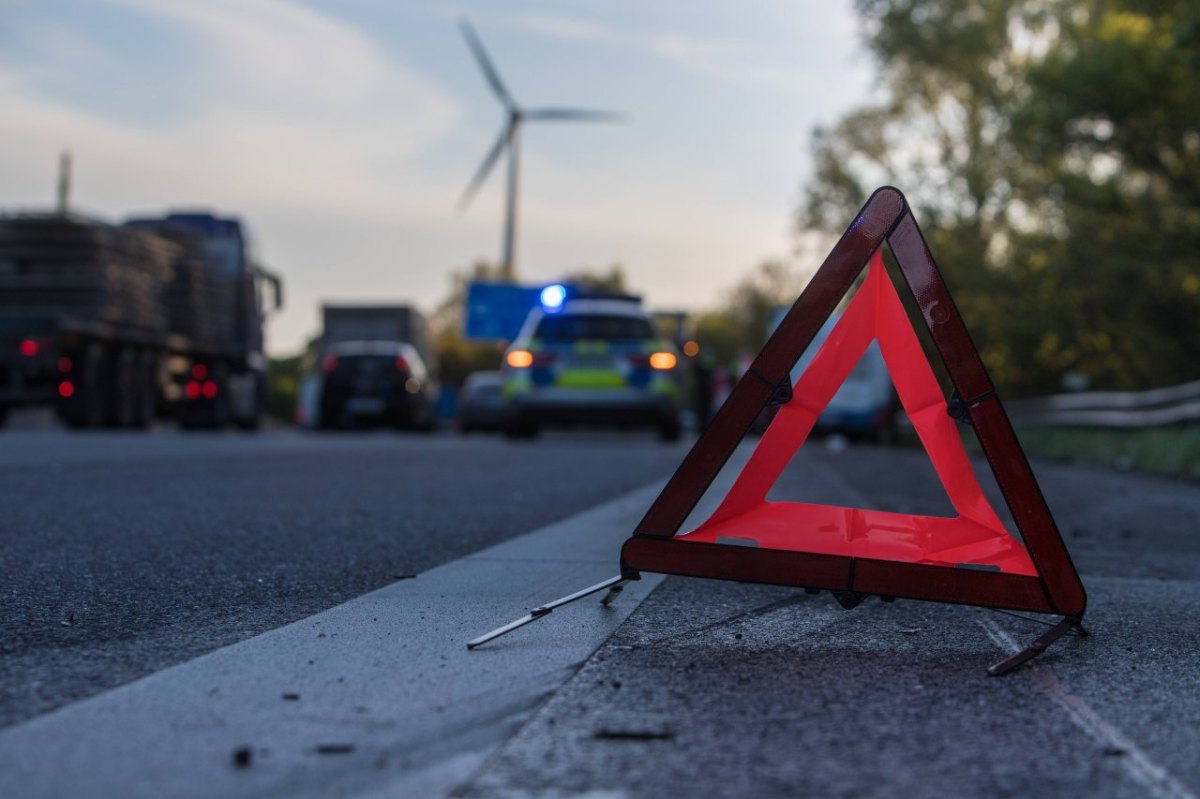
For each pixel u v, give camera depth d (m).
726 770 2.70
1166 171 25.61
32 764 2.63
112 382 23.73
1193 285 26.62
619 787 2.57
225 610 4.46
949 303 4.03
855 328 4.11
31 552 5.81
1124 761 2.84
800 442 4.07
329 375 29.41
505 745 2.84
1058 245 28.52
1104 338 30.14
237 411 28.50
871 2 37.44
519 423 20.39
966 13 37.31
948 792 2.59
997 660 3.87
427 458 14.38
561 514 8.08
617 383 19.36
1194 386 17.14
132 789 2.49
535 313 20.41
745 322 106.44
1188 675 3.76
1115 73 23.77
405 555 6.00
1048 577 3.98
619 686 3.40
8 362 22.70
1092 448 19.42
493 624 4.23
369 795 2.49
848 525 4.05
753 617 4.51
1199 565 6.60
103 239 22.72
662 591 5.04
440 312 105.69
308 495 9.06
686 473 4.10
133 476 10.55
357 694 3.24
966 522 4.05
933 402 4.07
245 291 28.42
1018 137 25.94
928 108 41.50
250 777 2.57
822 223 46.66
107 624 4.16
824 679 3.55
